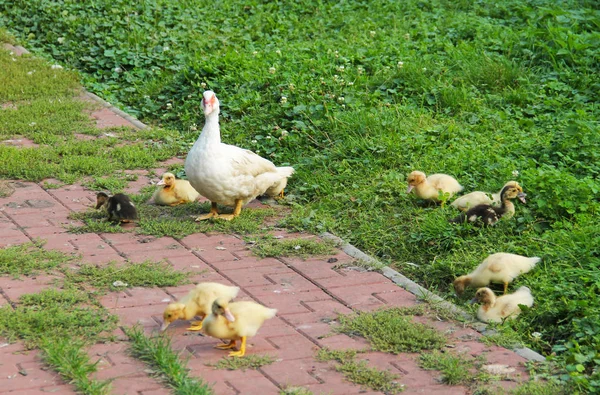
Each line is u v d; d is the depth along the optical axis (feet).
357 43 52.75
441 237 29.99
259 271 27.71
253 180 31.76
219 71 47.32
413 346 22.90
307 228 31.30
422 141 37.78
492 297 24.73
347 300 25.75
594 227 29.27
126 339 22.85
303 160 37.35
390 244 30.40
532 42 49.03
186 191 33.24
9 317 23.44
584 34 48.57
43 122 42.24
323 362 22.09
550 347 24.03
